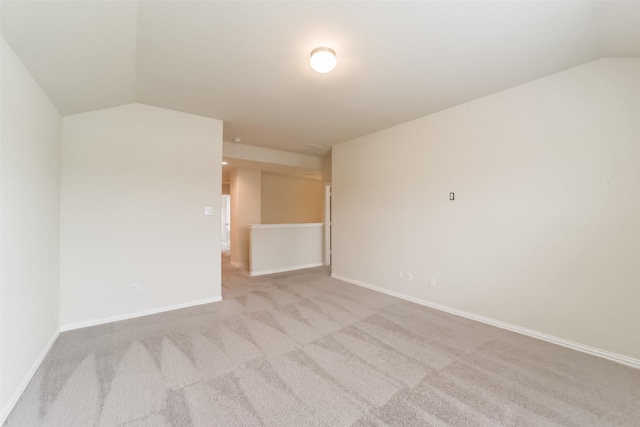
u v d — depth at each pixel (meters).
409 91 2.74
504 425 1.46
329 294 3.86
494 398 1.67
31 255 1.92
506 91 2.69
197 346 2.31
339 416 1.52
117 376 1.88
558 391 1.74
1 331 1.50
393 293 3.82
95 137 2.79
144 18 1.71
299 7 1.62
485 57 2.15
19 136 1.74
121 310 2.90
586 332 2.24
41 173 2.12
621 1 1.51
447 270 3.18
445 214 3.20
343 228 4.73
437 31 1.84
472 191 2.95
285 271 5.49
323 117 3.51
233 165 5.76
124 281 2.92
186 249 3.32
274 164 5.60
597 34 1.85
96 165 2.79
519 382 1.83
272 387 1.77
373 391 1.74
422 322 2.86
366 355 2.18
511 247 2.66
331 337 2.49
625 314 2.07
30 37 1.60
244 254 6.17
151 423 1.46
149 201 3.08
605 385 1.80
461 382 1.83
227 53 2.10
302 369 1.97
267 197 7.28
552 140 2.40
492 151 2.79
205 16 1.70
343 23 1.77
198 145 3.42
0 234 1.50
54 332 2.42
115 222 2.88
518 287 2.61
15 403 1.61
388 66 2.28
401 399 1.67
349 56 2.14
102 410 1.55
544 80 2.45
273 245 5.41
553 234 2.40
